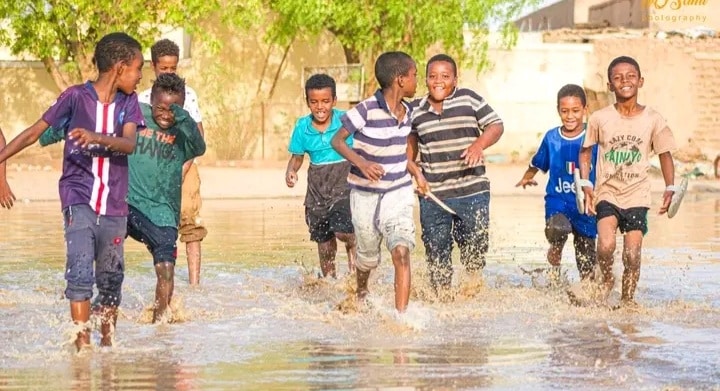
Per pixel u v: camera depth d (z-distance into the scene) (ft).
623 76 58.34
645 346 45.85
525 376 39.75
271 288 65.16
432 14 187.62
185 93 57.47
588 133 59.47
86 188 44.83
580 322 52.54
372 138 51.93
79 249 44.57
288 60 217.56
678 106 231.71
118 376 40.14
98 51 44.57
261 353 44.65
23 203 143.43
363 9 185.88
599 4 296.30
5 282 67.05
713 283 67.31
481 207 61.41
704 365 41.70
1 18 175.73
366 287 55.88
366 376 39.91
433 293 61.11
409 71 52.01
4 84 205.57
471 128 60.95
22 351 45.16
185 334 49.37
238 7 186.80
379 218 52.13
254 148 217.36
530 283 67.72
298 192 161.68
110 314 46.52
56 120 44.50
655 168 201.36
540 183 178.60
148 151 52.13
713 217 123.03
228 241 94.27
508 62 226.99
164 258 52.85
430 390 37.52
